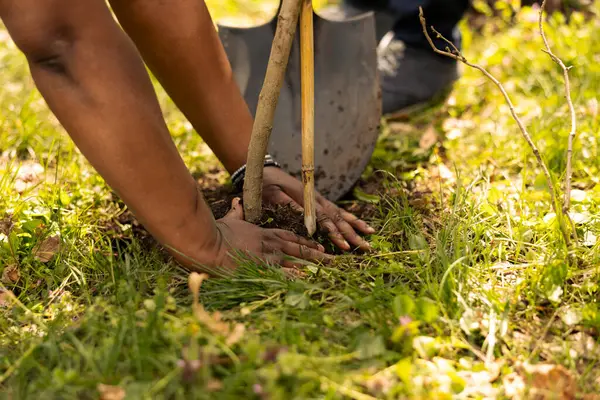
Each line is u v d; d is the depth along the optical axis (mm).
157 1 1686
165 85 1832
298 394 1267
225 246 1668
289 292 1581
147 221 1543
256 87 2195
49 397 1301
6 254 1836
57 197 2072
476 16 3771
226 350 1328
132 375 1342
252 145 1715
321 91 2150
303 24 1634
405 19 2852
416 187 2215
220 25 2215
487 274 1695
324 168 2166
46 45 1392
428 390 1317
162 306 1500
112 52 1417
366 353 1375
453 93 2902
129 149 1439
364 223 1913
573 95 2674
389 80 2854
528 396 1308
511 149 2336
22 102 2871
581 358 1426
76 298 1709
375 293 1570
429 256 1729
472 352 1449
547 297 1562
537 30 3236
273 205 1896
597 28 3195
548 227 1811
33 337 1513
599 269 1639
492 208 1911
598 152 2217
